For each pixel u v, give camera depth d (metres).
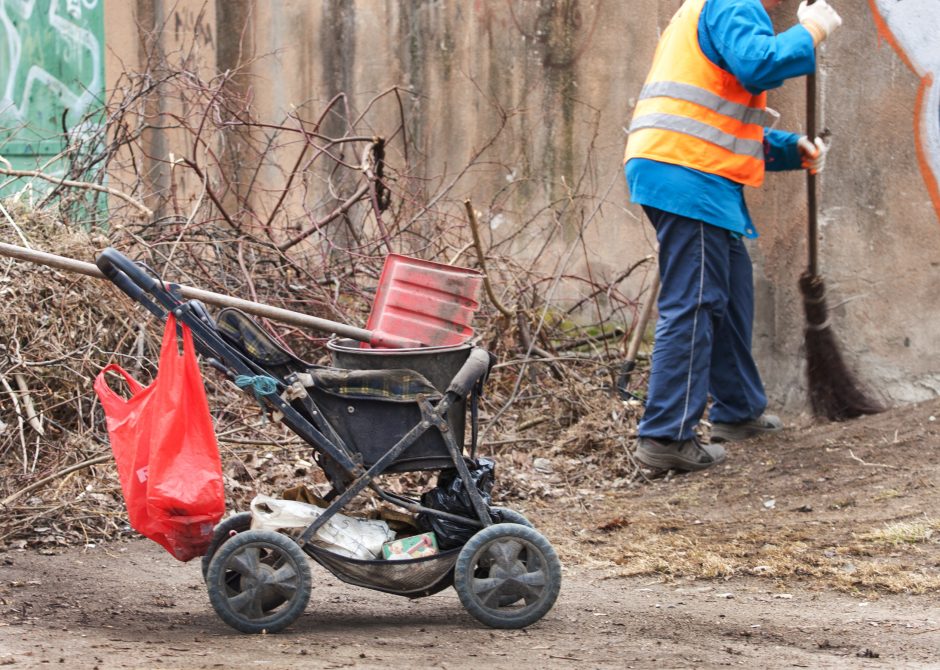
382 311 6.36
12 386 9.30
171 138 15.38
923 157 9.93
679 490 9.32
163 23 16.22
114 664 4.91
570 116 12.67
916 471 8.84
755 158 9.35
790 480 9.13
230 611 5.69
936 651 5.51
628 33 12.20
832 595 6.72
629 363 10.84
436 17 13.63
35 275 9.51
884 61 10.09
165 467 5.62
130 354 9.81
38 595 6.50
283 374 6.01
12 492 8.43
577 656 5.35
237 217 11.45
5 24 19.05
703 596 6.77
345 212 11.69
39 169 11.29
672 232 9.34
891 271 10.18
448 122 13.61
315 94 14.69
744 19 8.89
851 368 10.40
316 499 6.25
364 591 6.92
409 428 5.97
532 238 12.97
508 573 5.91
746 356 10.07
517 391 11.09
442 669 4.98
